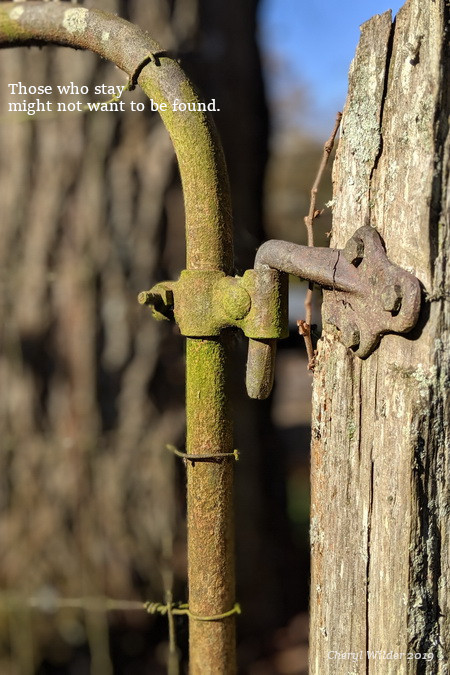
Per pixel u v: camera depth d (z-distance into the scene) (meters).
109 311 1.86
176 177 1.89
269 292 1.05
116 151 1.85
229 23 2.00
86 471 1.85
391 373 1.03
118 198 1.86
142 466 1.86
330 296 1.05
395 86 1.03
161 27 1.83
